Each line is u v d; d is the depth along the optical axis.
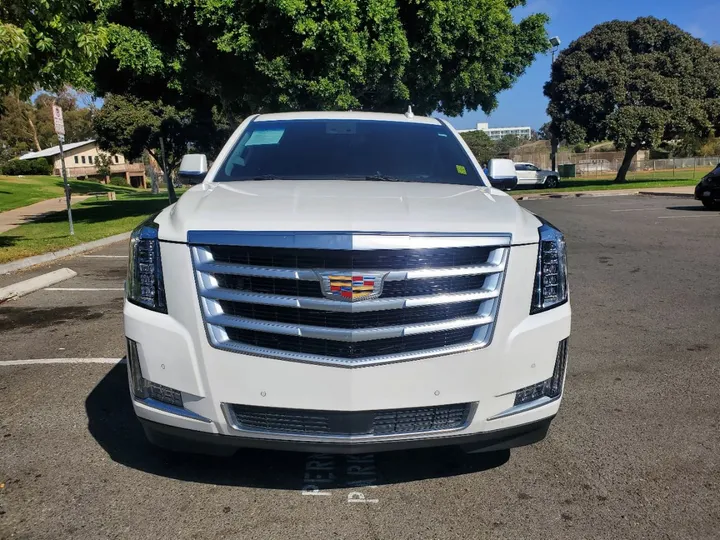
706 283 8.18
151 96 20.77
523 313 2.93
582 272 9.05
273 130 4.46
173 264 2.84
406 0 16.62
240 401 2.76
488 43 19.17
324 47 14.62
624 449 3.64
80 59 9.75
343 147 4.28
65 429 3.86
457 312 2.81
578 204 21.80
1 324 6.36
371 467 3.41
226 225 2.80
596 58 35.91
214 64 16.61
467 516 2.94
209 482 3.23
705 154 67.75
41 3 8.84
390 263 2.72
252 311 2.77
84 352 5.40
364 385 2.72
